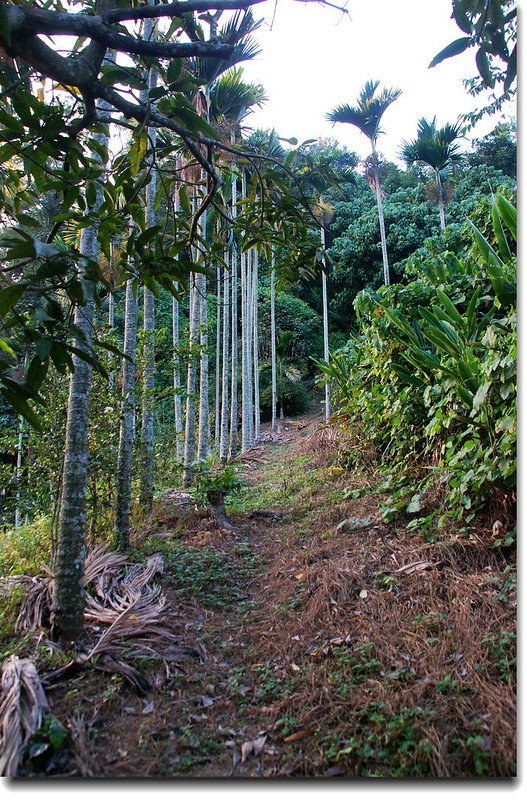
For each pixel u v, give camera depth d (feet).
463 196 56.08
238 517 20.70
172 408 48.29
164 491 25.96
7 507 14.29
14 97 5.14
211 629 11.26
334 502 18.11
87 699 8.36
